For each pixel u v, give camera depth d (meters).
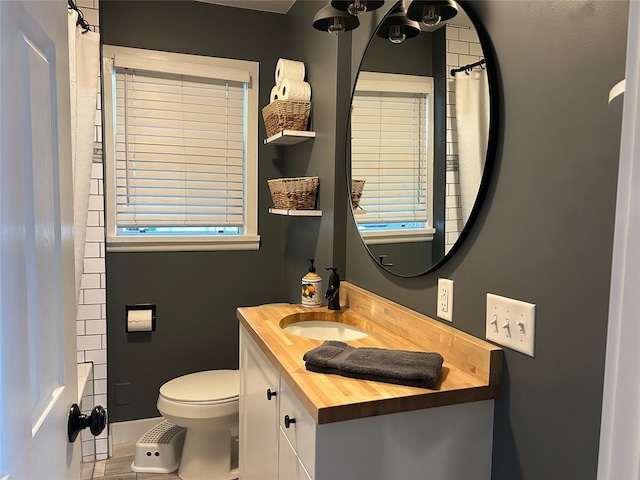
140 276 2.71
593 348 0.98
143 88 2.67
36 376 0.71
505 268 1.22
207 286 2.84
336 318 1.96
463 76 1.33
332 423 1.12
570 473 1.03
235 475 2.36
